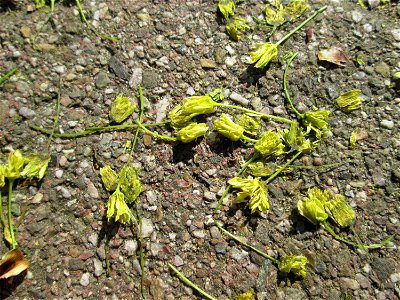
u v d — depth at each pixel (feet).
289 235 0.34
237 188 0.35
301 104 0.38
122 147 0.36
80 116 0.37
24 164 0.35
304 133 0.36
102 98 0.38
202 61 0.39
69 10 0.40
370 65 0.39
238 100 0.38
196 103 0.36
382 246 0.34
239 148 0.36
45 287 0.33
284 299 0.33
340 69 0.39
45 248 0.34
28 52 0.39
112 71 0.39
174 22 0.40
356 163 0.36
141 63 0.39
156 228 0.34
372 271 0.33
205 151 0.36
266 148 0.35
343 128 0.37
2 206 0.34
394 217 0.35
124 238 0.34
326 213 0.34
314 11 0.41
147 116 0.37
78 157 0.36
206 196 0.35
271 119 0.37
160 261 0.33
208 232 0.34
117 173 0.36
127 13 0.41
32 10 0.40
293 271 0.33
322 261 0.33
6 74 0.38
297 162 0.36
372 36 0.40
